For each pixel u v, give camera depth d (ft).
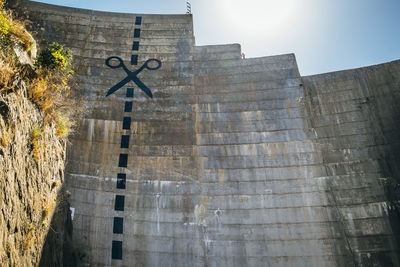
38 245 45.57
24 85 42.78
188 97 92.73
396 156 77.97
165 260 71.05
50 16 99.09
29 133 42.70
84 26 100.58
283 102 90.17
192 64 98.58
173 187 79.56
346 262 69.62
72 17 101.04
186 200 78.18
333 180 78.13
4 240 33.91
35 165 44.19
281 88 92.27
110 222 73.31
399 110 82.33
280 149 83.82
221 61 98.78
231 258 71.97
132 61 97.50
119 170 80.02
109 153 81.61
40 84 47.52
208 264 71.36
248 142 85.61
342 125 84.33
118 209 75.20
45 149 48.85
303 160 81.56
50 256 51.83
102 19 103.50
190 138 86.38
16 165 37.60
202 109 90.99
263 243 73.15
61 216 59.82
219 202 78.28
